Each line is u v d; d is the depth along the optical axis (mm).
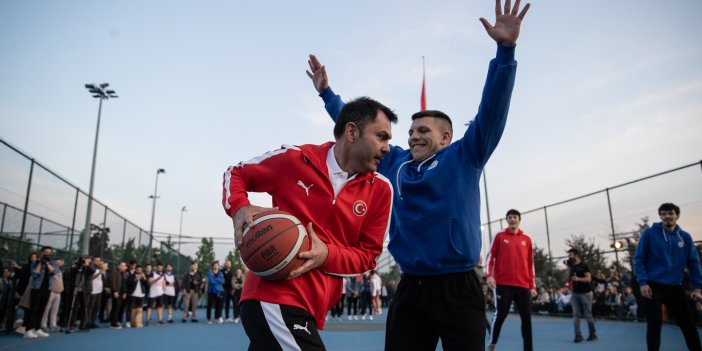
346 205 2234
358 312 21328
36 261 9977
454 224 2879
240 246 2016
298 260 2004
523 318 6340
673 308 5125
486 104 2689
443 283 2893
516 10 2590
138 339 9508
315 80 3850
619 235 14547
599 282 15633
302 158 2215
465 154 2912
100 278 11961
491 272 6625
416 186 2998
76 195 13758
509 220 6645
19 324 11055
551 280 18250
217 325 14078
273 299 2018
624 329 11070
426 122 3156
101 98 21625
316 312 2148
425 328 2969
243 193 2170
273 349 1963
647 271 5230
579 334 8641
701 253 11648
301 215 2178
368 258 2289
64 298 11703
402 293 3020
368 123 2195
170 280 15578
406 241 3023
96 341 9000
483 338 2830
